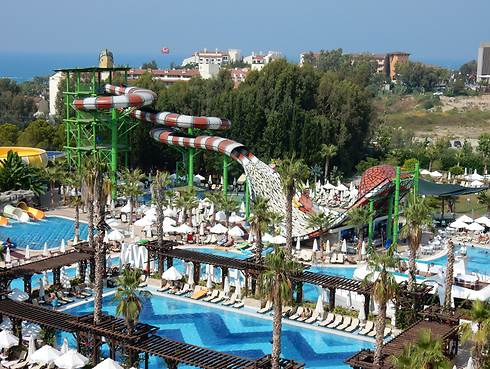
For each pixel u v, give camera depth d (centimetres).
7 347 3541
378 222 6956
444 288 4284
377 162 10725
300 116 10381
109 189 3956
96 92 9162
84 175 3947
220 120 8356
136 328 3494
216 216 6850
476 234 7081
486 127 18650
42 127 12038
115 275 5284
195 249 6247
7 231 6769
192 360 3180
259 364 3180
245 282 4781
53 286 4888
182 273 5403
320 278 4531
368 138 12662
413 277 4212
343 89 11100
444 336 3512
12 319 3856
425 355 2831
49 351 3381
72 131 8894
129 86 9125
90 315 3691
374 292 3159
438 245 6444
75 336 3650
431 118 19700
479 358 3259
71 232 6794
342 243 6197
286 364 3188
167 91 10994
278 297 3084
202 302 4800
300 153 10156
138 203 7931
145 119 8631
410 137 14762
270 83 10950
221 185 9544
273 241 6000
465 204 8550
